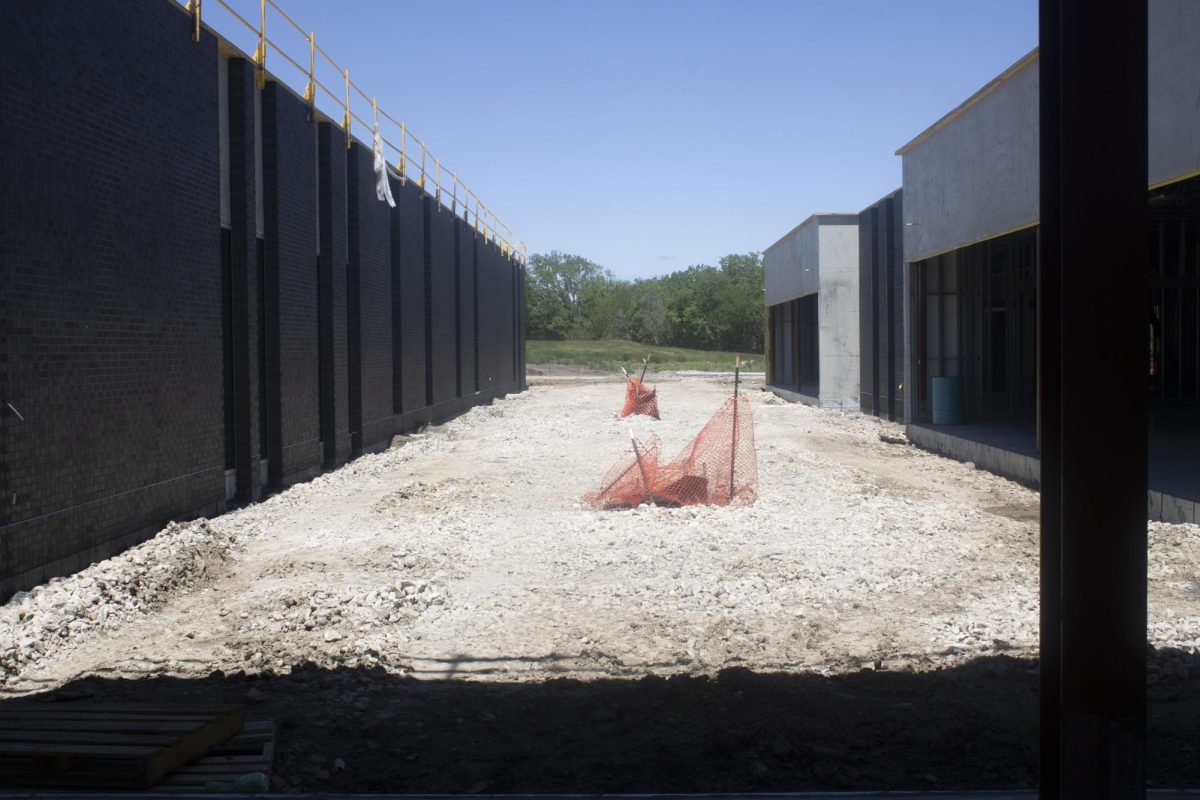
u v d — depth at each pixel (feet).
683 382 196.54
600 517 45.57
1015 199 56.08
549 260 480.64
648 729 20.07
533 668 24.61
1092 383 10.40
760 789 17.33
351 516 47.67
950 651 25.20
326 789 17.42
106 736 16.98
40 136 33.35
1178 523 41.45
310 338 61.26
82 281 35.94
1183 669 22.84
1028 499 50.88
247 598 31.35
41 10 33.40
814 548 37.83
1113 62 10.27
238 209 51.16
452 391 107.55
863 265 107.96
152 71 41.52
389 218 81.46
